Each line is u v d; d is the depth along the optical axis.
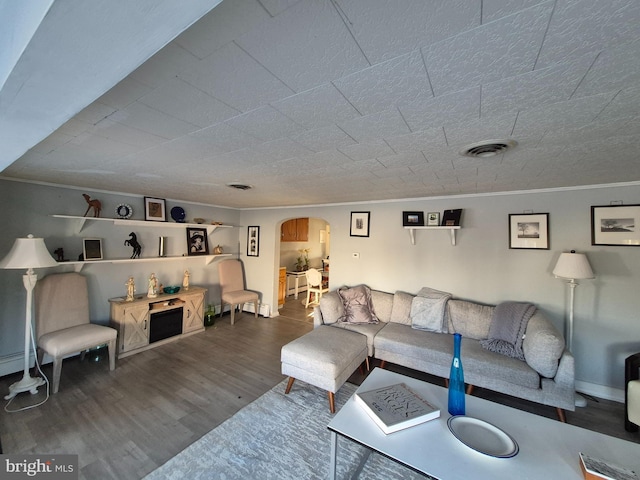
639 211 2.48
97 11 0.46
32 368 2.92
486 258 3.19
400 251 3.75
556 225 2.83
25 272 2.90
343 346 2.71
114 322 3.31
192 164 2.09
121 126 1.38
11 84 0.70
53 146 1.69
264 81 0.97
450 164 2.02
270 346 3.72
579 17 0.67
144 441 1.95
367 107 1.17
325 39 0.76
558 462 1.30
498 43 0.77
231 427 2.12
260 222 5.23
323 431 2.11
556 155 1.78
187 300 4.00
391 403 1.68
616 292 2.57
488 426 1.53
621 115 1.22
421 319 3.20
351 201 4.05
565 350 2.27
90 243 3.30
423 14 0.67
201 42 0.76
